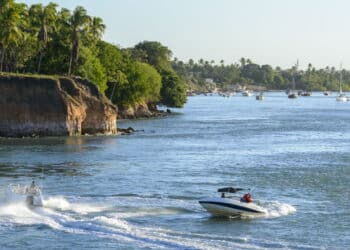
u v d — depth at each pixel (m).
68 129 169.50
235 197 77.56
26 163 116.94
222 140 166.88
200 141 163.25
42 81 168.38
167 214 75.00
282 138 174.88
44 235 64.88
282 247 61.78
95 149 140.88
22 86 166.75
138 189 91.38
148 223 70.44
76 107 171.12
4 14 176.25
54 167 112.44
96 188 91.88
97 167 113.06
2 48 187.38
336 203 83.12
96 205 78.62
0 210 73.69
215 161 123.38
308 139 172.25
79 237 64.25
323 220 73.38
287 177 103.75
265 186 95.44
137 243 62.16
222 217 74.25
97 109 176.50
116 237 64.06
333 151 142.50
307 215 75.88
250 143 159.75
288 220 73.25
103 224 68.12
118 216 72.94
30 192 78.25
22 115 165.88
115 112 181.62
